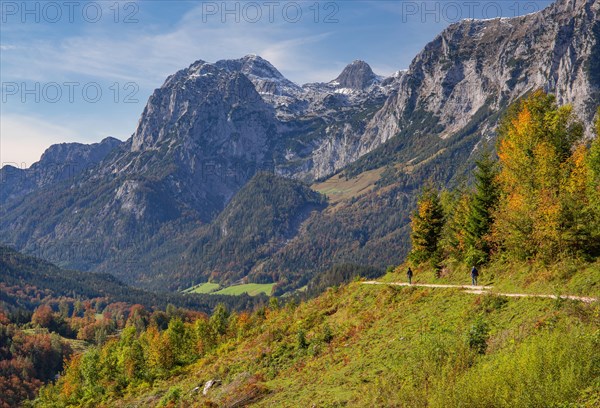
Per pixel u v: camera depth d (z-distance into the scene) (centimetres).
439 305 4547
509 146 5825
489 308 3862
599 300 3142
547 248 4369
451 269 5775
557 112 5641
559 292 3625
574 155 5141
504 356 2766
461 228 6031
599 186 4403
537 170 5169
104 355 10606
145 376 8088
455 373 2838
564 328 2888
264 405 3878
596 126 5156
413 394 2802
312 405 3381
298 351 5169
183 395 5588
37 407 11175
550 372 2422
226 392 4816
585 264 3950
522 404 2317
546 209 4484
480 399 2436
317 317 6131
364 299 5922
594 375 2369
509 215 4962
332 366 4272
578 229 4166
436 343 3375
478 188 5716
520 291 4141
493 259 5272
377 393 3117
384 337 4378
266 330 7025
